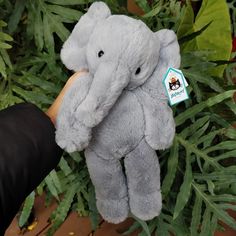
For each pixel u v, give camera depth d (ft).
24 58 3.15
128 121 1.86
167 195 3.17
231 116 3.37
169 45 1.85
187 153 3.03
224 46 3.51
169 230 3.25
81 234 3.70
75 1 2.99
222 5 3.50
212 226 2.93
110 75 1.66
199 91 3.09
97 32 1.76
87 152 2.05
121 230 3.72
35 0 2.98
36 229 3.73
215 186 3.07
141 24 1.72
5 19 3.02
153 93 1.88
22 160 1.49
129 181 2.09
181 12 3.36
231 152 3.04
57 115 1.80
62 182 3.22
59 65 3.13
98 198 2.22
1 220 1.44
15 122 1.56
